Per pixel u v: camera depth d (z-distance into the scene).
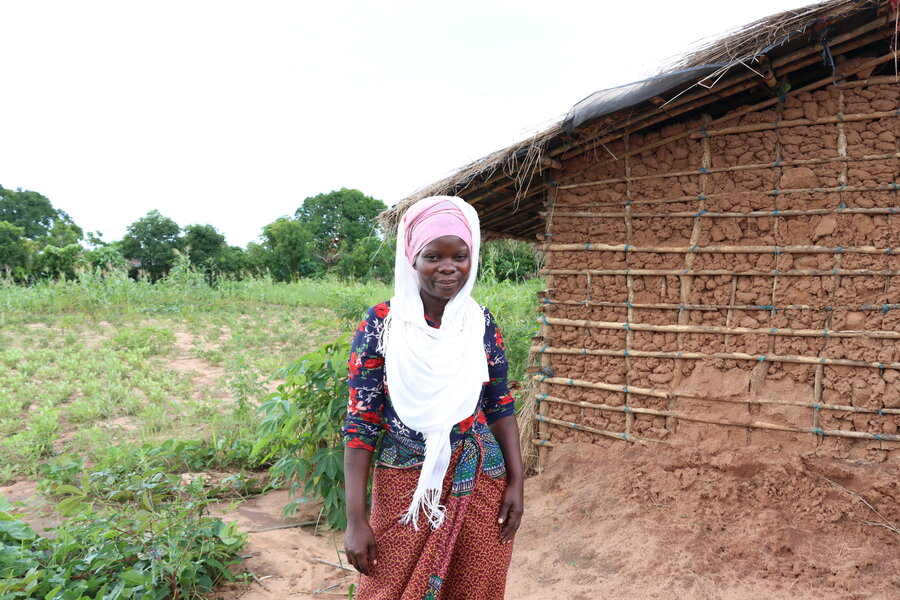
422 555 1.83
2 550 3.09
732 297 3.91
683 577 3.14
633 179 4.20
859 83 3.53
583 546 3.57
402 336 1.82
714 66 3.27
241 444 5.48
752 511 3.57
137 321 13.56
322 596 3.20
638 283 4.21
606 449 4.33
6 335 11.36
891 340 3.49
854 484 3.48
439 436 1.81
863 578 3.03
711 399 3.95
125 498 4.26
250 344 11.51
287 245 32.38
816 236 3.66
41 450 5.50
